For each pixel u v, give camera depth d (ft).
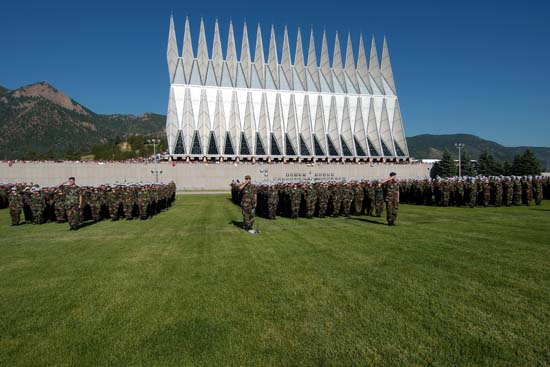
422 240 40.88
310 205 63.82
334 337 17.90
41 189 67.15
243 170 200.54
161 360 16.08
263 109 272.92
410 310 20.84
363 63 313.73
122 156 455.63
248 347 17.10
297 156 267.39
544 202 94.48
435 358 15.85
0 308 22.22
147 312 21.31
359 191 68.33
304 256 34.06
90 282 27.09
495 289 23.93
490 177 86.63
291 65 298.97
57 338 18.29
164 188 86.17
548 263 30.12
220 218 66.90
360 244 39.14
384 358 15.93
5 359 16.39
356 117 295.07
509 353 16.11
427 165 236.43
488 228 49.21
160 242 42.63
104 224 59.67
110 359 16.25
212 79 275.18
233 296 23.72
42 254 36.78
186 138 250.98
